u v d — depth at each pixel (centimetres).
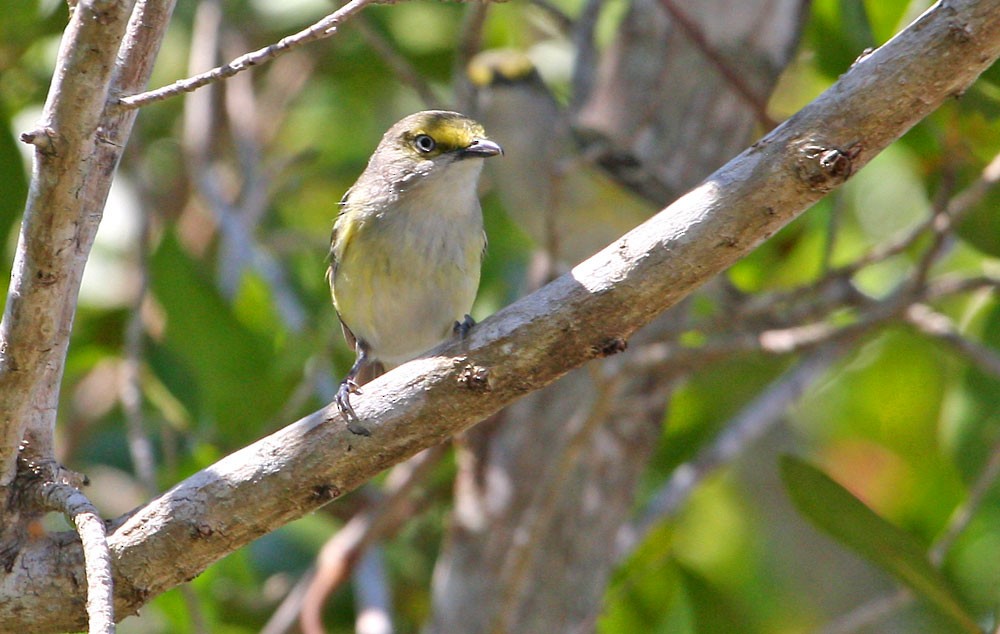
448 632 1052
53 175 540
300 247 1334
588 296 583
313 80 1456
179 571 629
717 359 1014
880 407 1371
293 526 1241
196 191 1301
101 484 1234
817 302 1071
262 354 1095
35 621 634
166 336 1109
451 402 602
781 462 818
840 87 550
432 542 1309
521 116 1188
